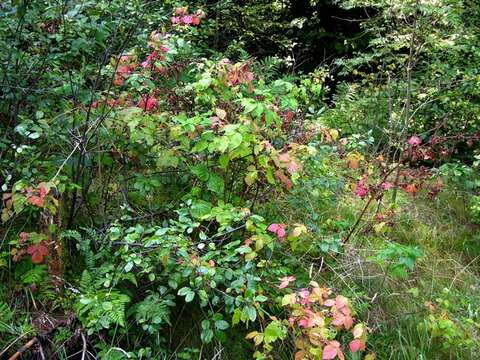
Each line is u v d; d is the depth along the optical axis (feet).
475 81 17.29
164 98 11.05
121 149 10.41
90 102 9.42
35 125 9.24
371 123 19.12
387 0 15.60
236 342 9.42
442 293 11.41
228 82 10.22
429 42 15.33
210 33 23.32
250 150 9.21
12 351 8.13
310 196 12.50
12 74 10.04
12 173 9.34
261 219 8.56
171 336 9.30
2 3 9.97
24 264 9.43
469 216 15.55
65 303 8.79
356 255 11.72
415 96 18.62
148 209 10.72
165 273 8.59
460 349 10.04
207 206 9.45
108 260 9.30
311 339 7.38
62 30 10.44
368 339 9.76
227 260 8.50
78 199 10.57
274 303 9.37
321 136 12.07
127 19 12.07
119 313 7.96
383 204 14.62
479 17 18.10
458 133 16.99
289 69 25.12
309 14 29.89
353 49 28.63
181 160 10.42
